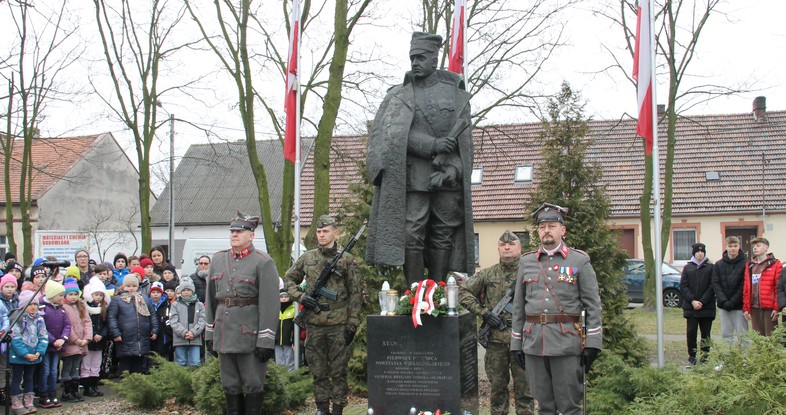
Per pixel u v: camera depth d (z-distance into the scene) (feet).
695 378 20.21
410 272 22.95
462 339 21.45
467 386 21.75
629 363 31.73
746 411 19.07
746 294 34.40
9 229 72.33
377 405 21.24
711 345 21.53
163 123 65.41
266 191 52.65
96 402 32.50
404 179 22.62
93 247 105.19
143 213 66.03
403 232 22.57
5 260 41.65
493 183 96.32
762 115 100.37
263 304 23.11
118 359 37.35
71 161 110.93
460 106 23.22
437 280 23.34
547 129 34.45
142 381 30.45
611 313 32.12
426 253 23.53
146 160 65.82
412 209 22.90
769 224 90.53
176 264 88.63
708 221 92.63
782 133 98.27
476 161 99.35
